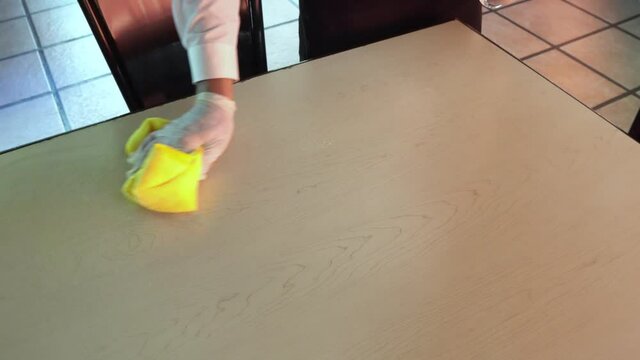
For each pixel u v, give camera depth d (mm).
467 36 1260
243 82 1128
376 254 803
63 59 2463
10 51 2518
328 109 1062
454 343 699
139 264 795
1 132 2121
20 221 862
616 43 2447
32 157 969
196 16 930
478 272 777
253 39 1416
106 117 2178
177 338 709
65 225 854
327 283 768
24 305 749
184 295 757
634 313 725
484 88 1106
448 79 1133
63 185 918
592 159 940
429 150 971
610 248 802
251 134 1008
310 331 715
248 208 876
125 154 974
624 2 2697
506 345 696
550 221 842
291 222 852
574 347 692
